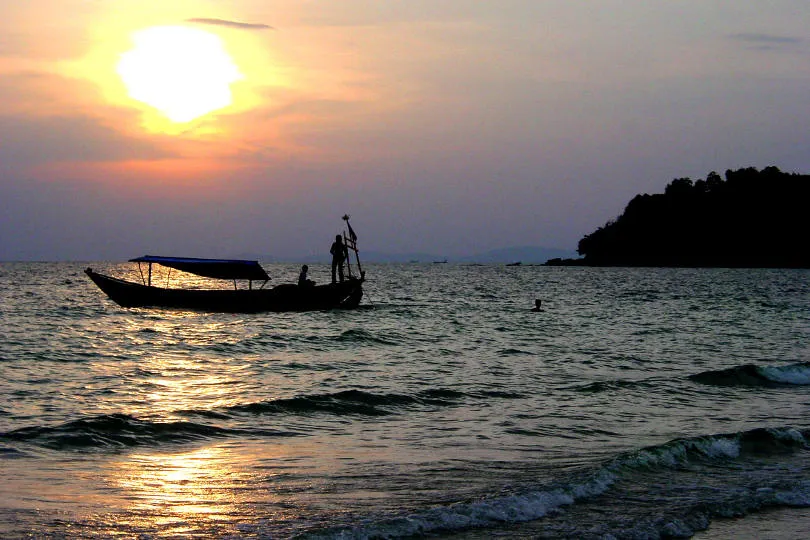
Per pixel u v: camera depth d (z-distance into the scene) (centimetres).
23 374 2331
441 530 1042
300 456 1423
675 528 1076
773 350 3192
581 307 5925
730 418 1816
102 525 1041
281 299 4625
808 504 1202
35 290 7794
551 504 1153
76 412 1788
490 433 1627
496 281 12619
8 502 1112
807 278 14400
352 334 3512
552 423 1728
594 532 1045
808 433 1614
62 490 1185
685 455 1427
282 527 1040
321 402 1892
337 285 4775
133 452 1438
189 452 1447
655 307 5959
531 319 4694
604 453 1458
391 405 1903
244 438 1566
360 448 1488
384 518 1068
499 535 1030
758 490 1248
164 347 3069
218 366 2602
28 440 1471
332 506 1130
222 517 1081
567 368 2602
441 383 2262
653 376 2434
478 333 3788
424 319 4584
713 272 19250
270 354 2928
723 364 2736
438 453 1451
